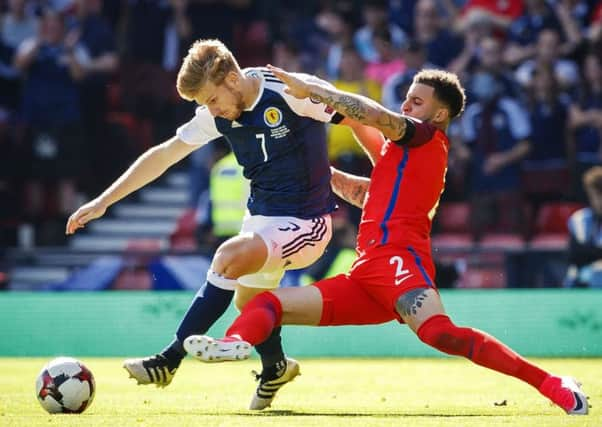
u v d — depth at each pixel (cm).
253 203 2064
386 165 1962
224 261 1939
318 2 5372
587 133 4981
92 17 5244
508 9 5194
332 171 2170
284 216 2022
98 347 4084
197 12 5300
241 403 2259
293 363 2145
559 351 3975
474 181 4884
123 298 4084
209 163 5041
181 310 4053
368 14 5194
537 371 1847
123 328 4078
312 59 5175
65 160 5178
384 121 1870
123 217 5344
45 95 5138
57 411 1984
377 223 1938
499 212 4862
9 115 5288
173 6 5300
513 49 5166
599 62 5056
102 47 5247
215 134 2086
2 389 2597
